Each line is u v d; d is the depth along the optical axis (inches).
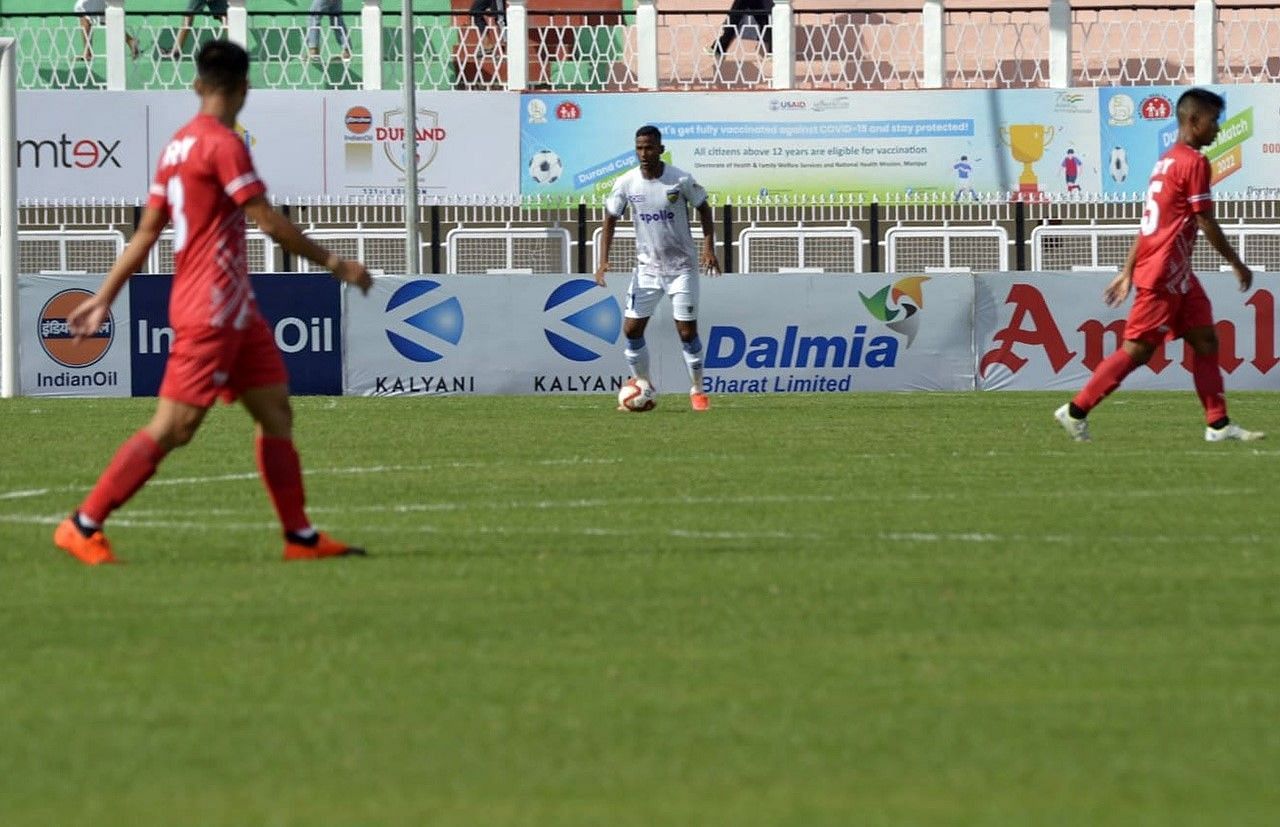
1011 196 3046.3
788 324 2278.5
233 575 865.5
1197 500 1133.1
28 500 1156.5
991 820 495.5
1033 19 3233.3
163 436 901.8
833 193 3075.8
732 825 491.5
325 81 3159.5
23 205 2987.2
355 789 524.7
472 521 1050.1
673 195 1908.2
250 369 906.1
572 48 3201.3
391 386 2263.8
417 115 3063.5
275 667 672.4
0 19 3164.4
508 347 2272.4
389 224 3051.2
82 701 623.8
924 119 3058.6
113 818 498.6
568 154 3075.8
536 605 786.8
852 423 1747.0
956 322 2289.6
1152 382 2272.4
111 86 3105.3
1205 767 545.3
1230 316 2268.7
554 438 1590.8
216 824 493.4
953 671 663.8
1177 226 1473.9
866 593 812.6
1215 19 3117.6
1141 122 3041.3
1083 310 2292.1
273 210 889.5
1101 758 554.6
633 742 571.8
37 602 797.9
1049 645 706.8
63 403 2079.2
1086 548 938.7
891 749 564.4
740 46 3233.3
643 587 828.6
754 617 759.7
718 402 2080.5
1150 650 698.2
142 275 2235.5
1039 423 1736.0
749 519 1052.5
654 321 2274.9
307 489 1210.0
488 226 3019.2
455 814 502.0
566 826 491.5
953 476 1270.9
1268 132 3021.7
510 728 587.5
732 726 589.3
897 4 3363.7
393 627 741.9
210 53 908.0
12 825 492.7
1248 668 669.3
